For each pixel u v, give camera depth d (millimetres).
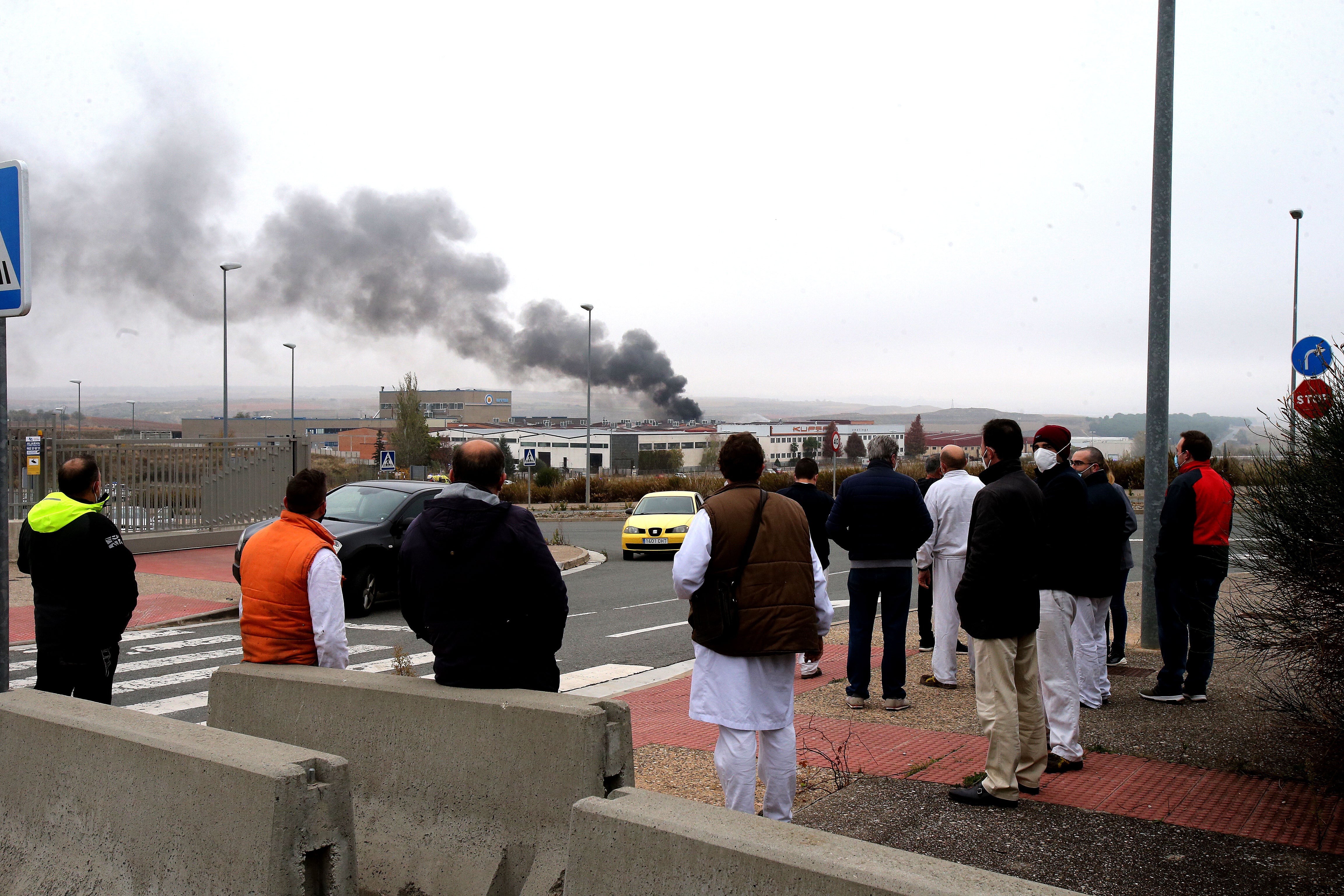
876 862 2309
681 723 6797
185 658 9891
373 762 3992
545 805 3529
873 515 6879
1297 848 4195
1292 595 4969
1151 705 6793
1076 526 5453
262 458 20609
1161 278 9125
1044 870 3986
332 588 4652
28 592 14062
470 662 3889
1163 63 9156
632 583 16719
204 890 3111
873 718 6707
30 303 4312
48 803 3680
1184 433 6859
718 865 2459
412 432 70312
